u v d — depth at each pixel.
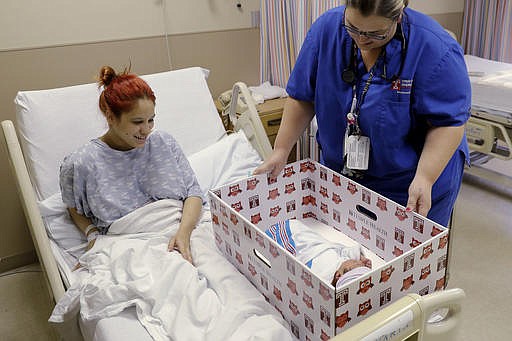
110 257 1.22
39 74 2.20
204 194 1.67
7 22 2.05
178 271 1.11
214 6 2.67
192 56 2.69
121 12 2.36
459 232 2.43
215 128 1.99
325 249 1.15
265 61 2.71
